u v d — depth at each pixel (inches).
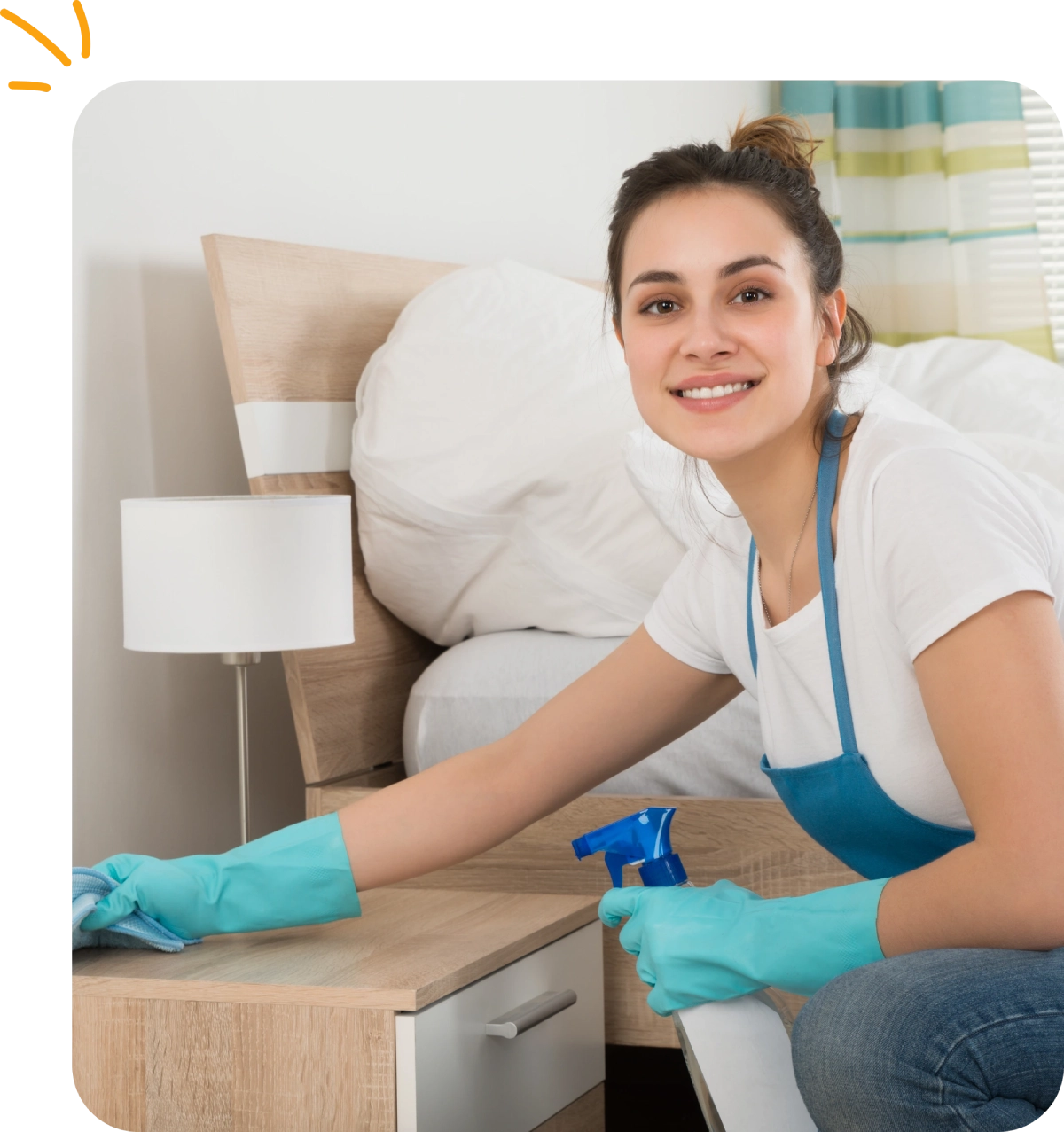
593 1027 58.4
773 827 59.6
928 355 97.7
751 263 39.6
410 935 52.9
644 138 122.9
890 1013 33.1
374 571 75.2
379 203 91.0
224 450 79.0
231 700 79.4
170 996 47.3
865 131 137.6
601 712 50.1
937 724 36.2
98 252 70.1
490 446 72.1
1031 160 136.0
